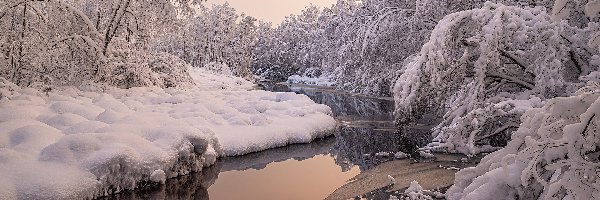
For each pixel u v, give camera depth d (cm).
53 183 609
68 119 888
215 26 5088
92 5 1609
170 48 4831
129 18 1589
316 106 1570
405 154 1013
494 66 962
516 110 870
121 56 1703
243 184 812
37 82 1395
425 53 988
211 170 898
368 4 2364
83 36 1469
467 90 1027
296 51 6003
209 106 1337
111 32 1543
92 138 729
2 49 1370
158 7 1557
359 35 2198
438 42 948
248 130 1124
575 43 885
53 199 591
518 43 916
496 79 1020
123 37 1652
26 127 765
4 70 1383
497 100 984
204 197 730
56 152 680
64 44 1473
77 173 654
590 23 888
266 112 1405
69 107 1021
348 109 1953
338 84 3111
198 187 784
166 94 1653
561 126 373
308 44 5462
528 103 877
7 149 670
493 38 877
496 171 535
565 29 899
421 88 1036
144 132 851
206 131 953
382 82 2412
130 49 1714
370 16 2183
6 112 877
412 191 699
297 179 852
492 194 524
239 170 911
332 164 971
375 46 2067
